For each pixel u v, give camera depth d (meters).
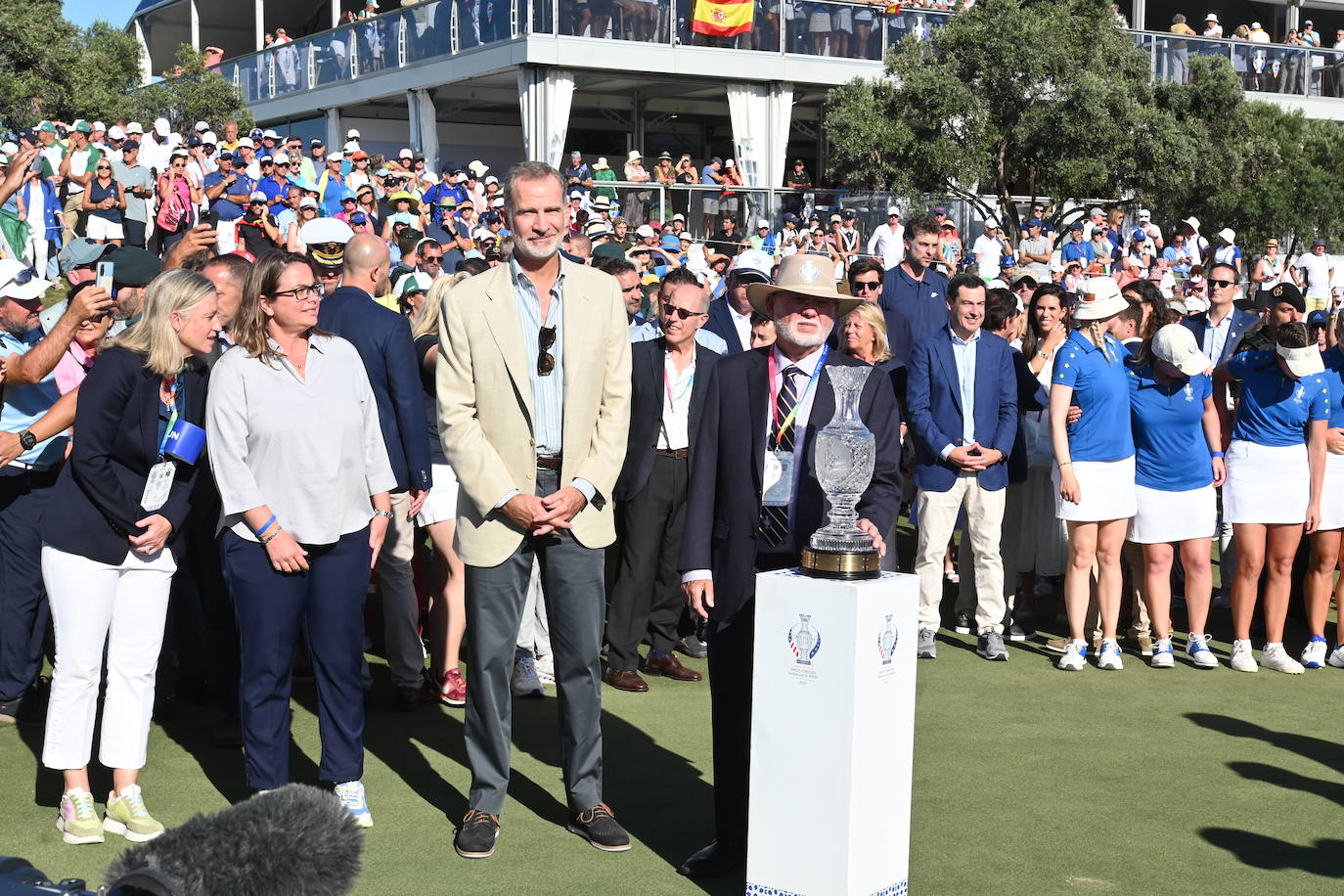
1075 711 6.42
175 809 4.89
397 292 8.14
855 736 3.69
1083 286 7.10
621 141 27.69
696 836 4.72
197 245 6.14
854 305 4.18
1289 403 7.16
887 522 4.24
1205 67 22.94
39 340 5.68
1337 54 27.45
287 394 4.53
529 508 4.43
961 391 7.28
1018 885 4.29
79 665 4.53
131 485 4.49
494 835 4.52
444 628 6.41
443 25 22.64
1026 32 19.97
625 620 6.71
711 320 7.81
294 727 6.03
